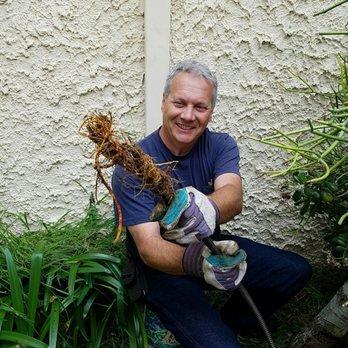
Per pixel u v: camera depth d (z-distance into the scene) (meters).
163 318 1.85
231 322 2.15
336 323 1.93
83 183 2.33
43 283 1.89
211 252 1.70
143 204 1.74
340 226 2.00
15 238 2.14
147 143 1.90
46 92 2.20
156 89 2.20
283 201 2.37
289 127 2.30
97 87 2.21
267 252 2.04
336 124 1.65
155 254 1.71
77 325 1.89
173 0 2.11
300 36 2.20
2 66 2.15
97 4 2.11
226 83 2.23
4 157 2.27
